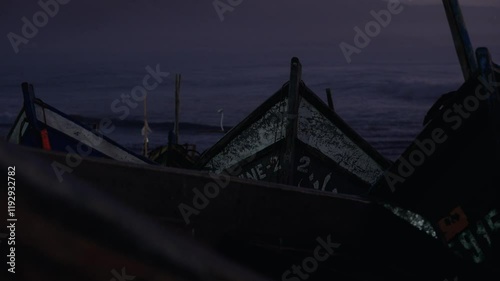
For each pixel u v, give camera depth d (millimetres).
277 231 3939
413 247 4223
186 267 2438
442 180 4578
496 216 4406
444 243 4270
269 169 7785
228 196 3811
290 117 7473
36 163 1615
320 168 7816
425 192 4617
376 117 51469
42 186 1637
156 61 139500
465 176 4523
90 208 1896
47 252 1762
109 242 1975
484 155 4438
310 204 4043
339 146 7828
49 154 3098
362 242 4145
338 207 4113
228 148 7980
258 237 3887
